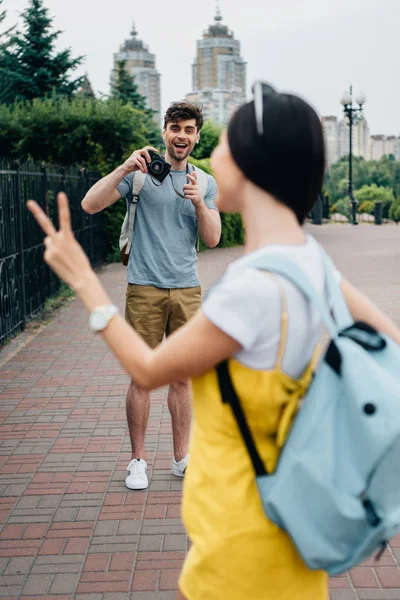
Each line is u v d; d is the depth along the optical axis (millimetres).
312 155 1477
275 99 1480
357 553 1418
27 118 15852
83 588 3148
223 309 1417
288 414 1485
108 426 5176
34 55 24812
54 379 6445
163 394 5898
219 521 1533
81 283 1521
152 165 3768
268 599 1557
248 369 1472
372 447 1350
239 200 1562
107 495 4027
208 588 1576
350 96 31266
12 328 8258
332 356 1431
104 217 15336
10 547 3490
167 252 3865
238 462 1525
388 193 70812
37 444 4832
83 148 15742
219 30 176750
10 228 8289
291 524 1414
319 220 31672
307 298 1475
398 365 1468
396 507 1414
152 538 3557
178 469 4211
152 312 3920
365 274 13094
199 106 3865
